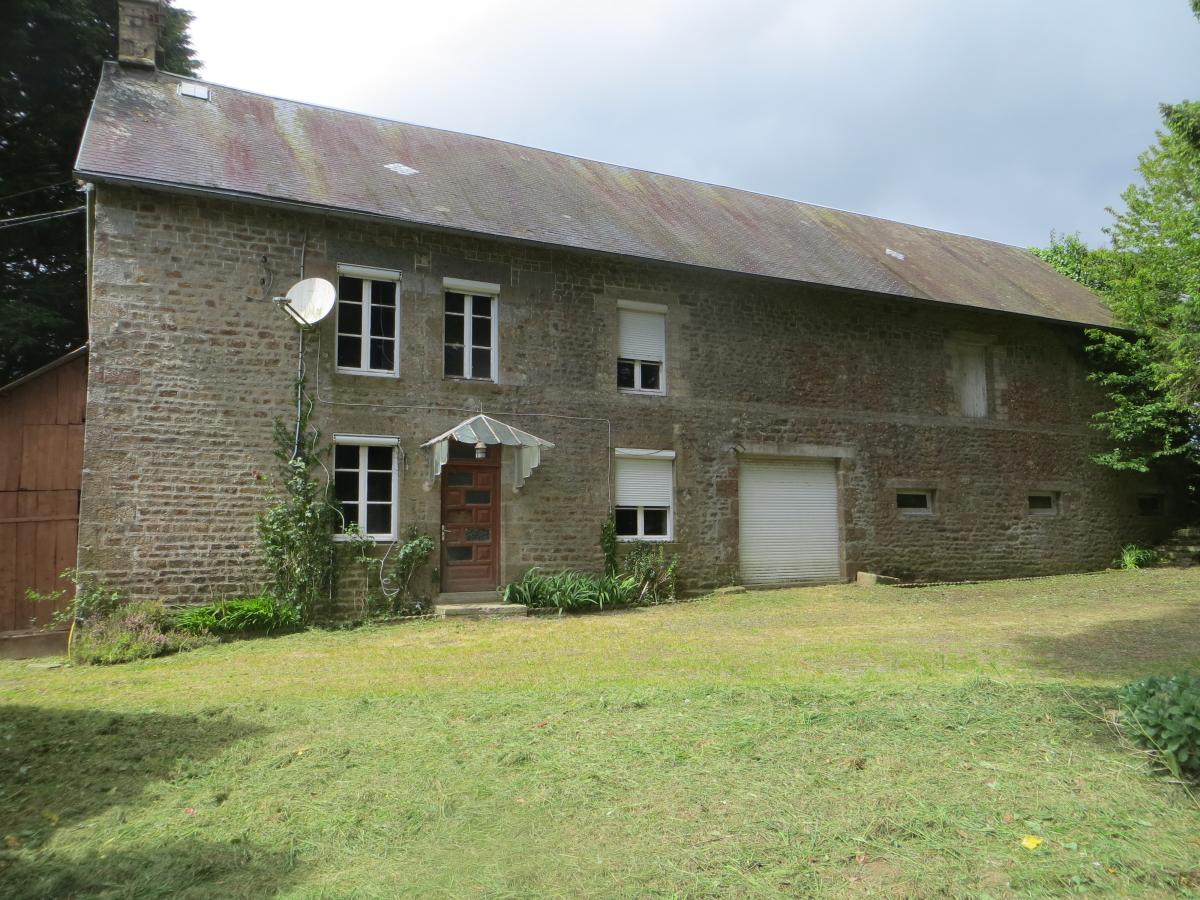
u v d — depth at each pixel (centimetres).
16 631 900
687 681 654
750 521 1320
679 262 1209
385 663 771
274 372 1001
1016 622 973
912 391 1463
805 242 1526
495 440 1036
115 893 321
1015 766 436
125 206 945
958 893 312
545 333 1171
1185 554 1675
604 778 427
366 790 418
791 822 372
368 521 1055
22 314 1265
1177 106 1175
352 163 1176
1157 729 432
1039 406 1595
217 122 1141
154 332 946
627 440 1215
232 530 965
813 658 755
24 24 1295
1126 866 332
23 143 1383
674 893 313
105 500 911
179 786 433
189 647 879
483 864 341
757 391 1323
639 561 1203
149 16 1197
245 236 1001
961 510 1487
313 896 316
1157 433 1681
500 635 924
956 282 1591
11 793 427
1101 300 1828
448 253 1116
